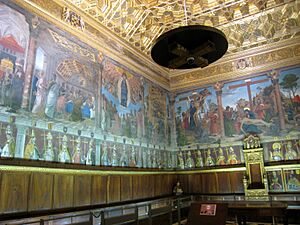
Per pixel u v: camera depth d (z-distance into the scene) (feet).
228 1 40.86
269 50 49.42
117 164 38.93
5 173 24.23
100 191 34.81
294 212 37.91
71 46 34.96
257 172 45.62
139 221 33.35
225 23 45.75
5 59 26.43
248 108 49.80
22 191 25.38
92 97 36.81
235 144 49.34
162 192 48.24
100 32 40.65
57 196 28.78
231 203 30.89
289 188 42.93
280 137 45.85
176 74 57.62
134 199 40.73
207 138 52.39
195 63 24.66
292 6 41.52
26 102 27.63
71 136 32.19
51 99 30.55
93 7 37.76
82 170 32.35
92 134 35.47
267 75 49.26
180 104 56.95
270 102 48.03
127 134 42.55
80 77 35.40
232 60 52.75
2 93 25.48
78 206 31.07
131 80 46.16
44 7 32.04
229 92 52.29
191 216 22.88
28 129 27.25
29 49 29.14
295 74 46.83
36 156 27.45
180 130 55.77
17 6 28.78
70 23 35.32
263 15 43.70
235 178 47.73
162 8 42.39
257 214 27.73
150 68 52.19
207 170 50.62
